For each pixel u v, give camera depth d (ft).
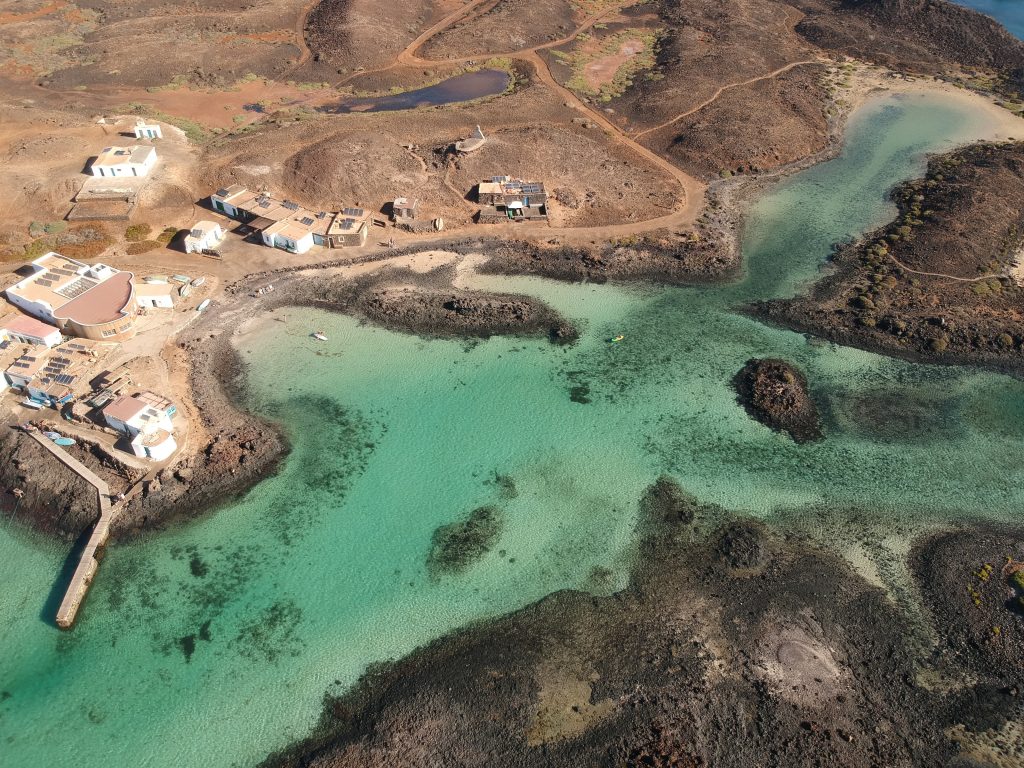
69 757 157.38
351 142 357.82
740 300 297.12
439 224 326.03
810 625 181.47
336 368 260.42
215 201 326.44
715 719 161.79
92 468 213.87
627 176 364.17
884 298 288.71
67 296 265.13
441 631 181.47
